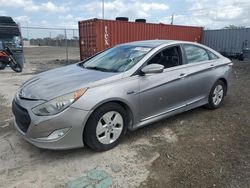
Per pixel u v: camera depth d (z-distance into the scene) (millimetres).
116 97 3719
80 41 16625
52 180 3105
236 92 7535
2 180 3105
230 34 20953
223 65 5684
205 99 5387
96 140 3639
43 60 20734
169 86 4461
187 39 20156
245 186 3014
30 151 3783
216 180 3123
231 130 4617
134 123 4094
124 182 3064
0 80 10078
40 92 3574
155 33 17438
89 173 3240
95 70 4270
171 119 5082
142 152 3770
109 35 15305
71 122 3383
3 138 4211
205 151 3820
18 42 14328
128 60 4309
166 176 3189
